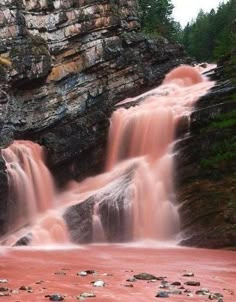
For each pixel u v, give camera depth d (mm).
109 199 27172
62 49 35875
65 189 33125
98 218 26516
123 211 26828
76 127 34531
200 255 20531
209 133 28281
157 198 27797
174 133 31109
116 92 39125
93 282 12820
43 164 32250
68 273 14453
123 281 13148
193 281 13430
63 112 34844
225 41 48750
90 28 37750
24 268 15453
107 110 37000
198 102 32781
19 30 32406
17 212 28938
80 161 34500
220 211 24656
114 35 40094
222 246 23250
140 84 41281
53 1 35469
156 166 29641
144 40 42781
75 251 21344
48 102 33938
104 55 38406
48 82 34094
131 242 26062
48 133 33656
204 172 27062
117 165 33875
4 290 11492
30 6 33969
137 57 41531
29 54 32312
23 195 29672
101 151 35344
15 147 30250
